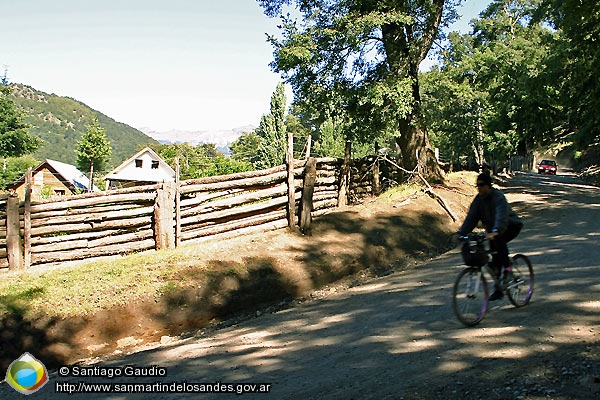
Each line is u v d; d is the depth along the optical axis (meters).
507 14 41.38
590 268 8.88
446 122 51.34
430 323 6.99
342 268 11.79
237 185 12.71
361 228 14.21
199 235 12.16
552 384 4.55
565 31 28.20
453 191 20.42
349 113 20.23
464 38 25.34
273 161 57.94
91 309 8.55
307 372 5.75
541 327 6.12
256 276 10.43
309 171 13.58
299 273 10.98
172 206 11.75
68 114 187.25
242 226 12.80
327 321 8.08
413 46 19.48
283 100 59.62
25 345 7.82
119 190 11.48
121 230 11.58
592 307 6.66
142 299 8.98
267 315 9.33
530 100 36.03
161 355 7.39
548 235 13.28
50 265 10.71
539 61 34.25
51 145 164.25
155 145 79.69
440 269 11.08
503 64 36.31
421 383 4.90
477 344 5.83
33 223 10.64
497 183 31.34
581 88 31.08
